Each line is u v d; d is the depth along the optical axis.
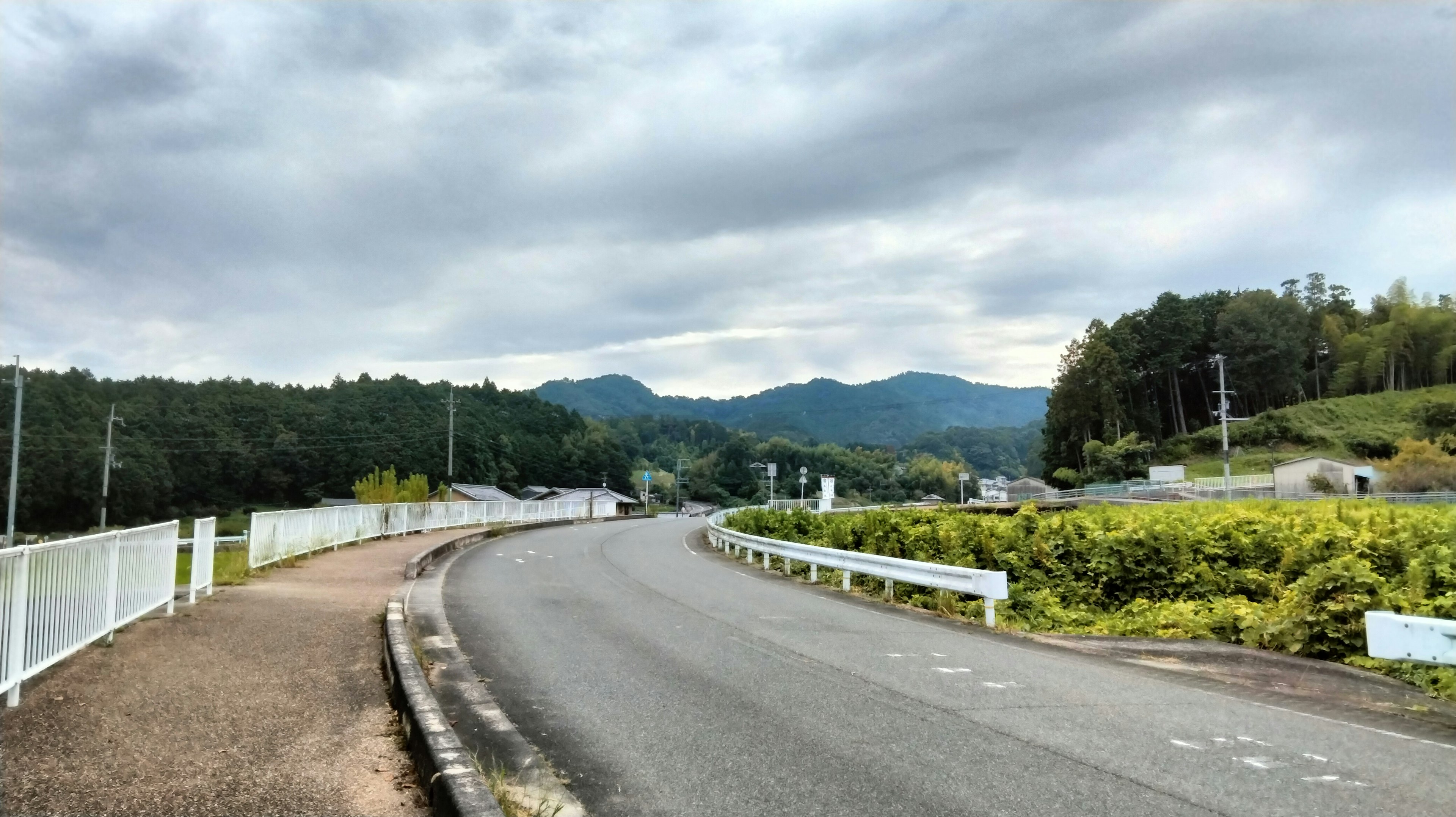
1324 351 112.88
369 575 14.07
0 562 5.05
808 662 7.95
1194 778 4.77
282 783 4.39
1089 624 12.21
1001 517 18.48
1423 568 10.30
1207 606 12.01
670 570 17.19
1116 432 89.88
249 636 8.02
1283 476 60.50
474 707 6.18
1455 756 5.26
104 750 4.65
